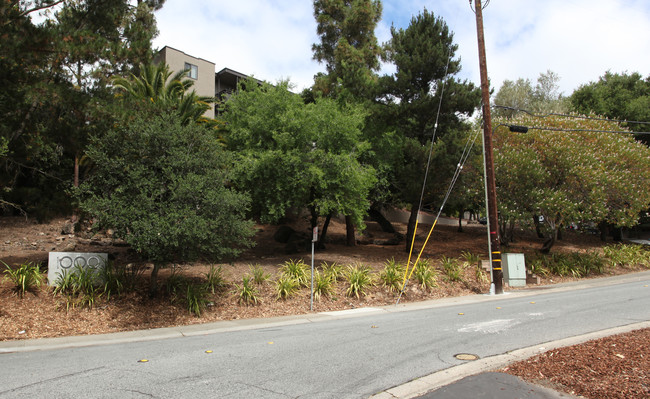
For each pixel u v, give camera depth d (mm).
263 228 26734
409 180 20609
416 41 21281
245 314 11969
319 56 29766
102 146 11719
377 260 19453
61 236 19984
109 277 11891
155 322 10727
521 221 19219
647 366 5273
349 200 16766
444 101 19969
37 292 11273
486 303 13289
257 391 5188
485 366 5949
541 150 20266
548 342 7184
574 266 20953
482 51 16281
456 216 50156
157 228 10250
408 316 11070
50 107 13031
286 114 16141
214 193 11234
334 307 13219
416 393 5004
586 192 19766
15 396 5062
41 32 12406
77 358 7090
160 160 11578
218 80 40625
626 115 32062
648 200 21250
